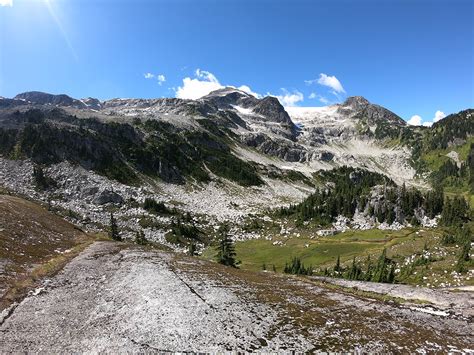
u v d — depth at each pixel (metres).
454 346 34.44
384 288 57.81
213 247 151.25
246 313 38.66
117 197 176.75
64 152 198.88
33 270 46.56
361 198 188.25
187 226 162.88
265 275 63.94
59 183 176.00
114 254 65.50
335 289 55.97
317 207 196.50
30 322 32.53
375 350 32.16
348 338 34.34
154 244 136.62
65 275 47.81
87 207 161.75
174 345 30.16
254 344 31.53
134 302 38.88
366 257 126.44
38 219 77.75
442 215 170.25
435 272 94.25
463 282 84.44
